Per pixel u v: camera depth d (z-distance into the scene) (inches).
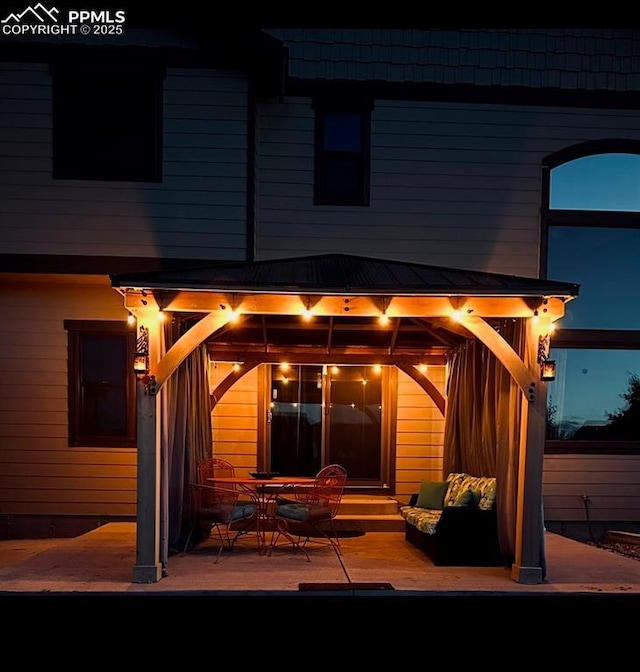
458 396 247.0
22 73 239.5
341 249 259.1
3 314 255.8
